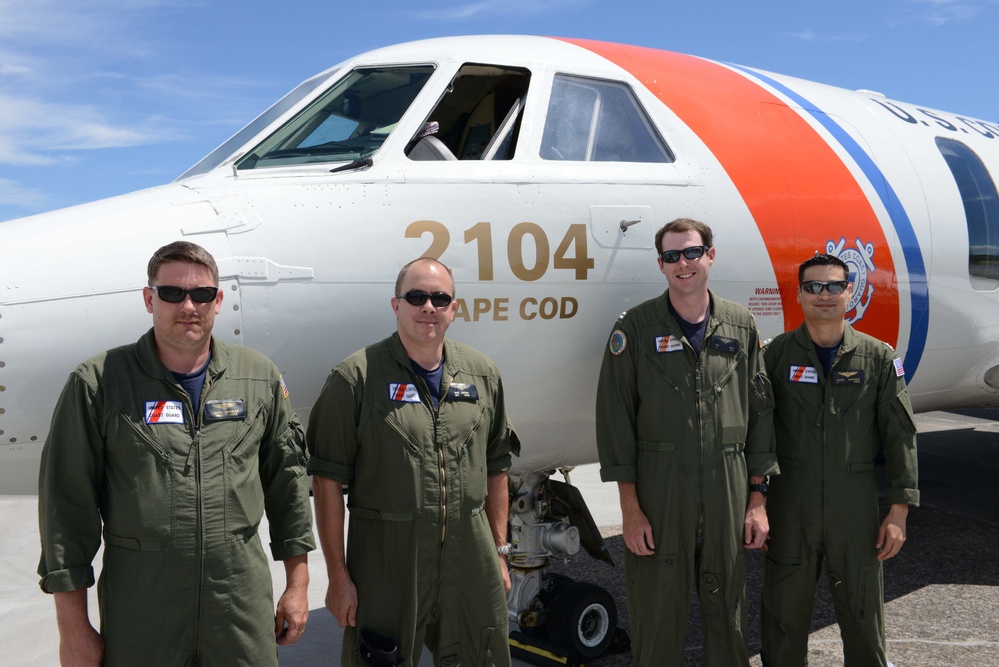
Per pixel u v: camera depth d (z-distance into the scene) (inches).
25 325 111.0
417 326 112.2
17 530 312.8
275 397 104.9
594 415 157.1
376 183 134.7
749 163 169.0
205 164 154.5
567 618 168.2
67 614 93.0
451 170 140.6
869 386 142.6
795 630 146.6
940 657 174.1
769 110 182.5
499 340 139.6
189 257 95.4
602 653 173.2
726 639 134.0
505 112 169.0
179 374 98.7
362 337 128.8
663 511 132.0
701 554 133.6
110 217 123.8
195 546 94.7
